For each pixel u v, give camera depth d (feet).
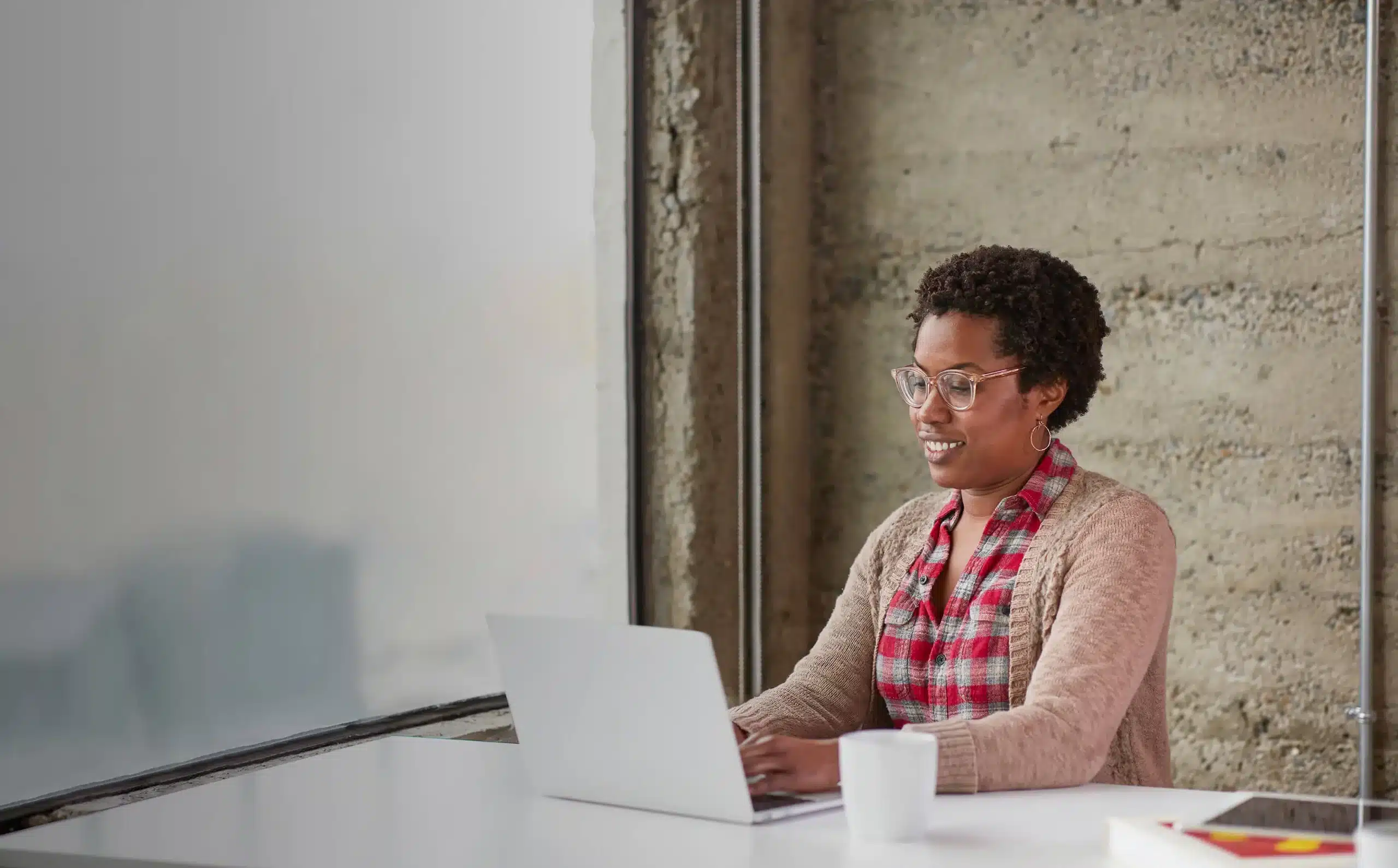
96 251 6.99
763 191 10.68
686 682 4.79
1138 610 5.82
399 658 8.70
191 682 7.47
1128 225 10.30
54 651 6.82
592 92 10.32
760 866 4.25
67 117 6.86
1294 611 9.91
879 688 6.67
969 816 4.84
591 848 4.53
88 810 6.79
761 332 10.68
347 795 5.35
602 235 10.46
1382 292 9.59
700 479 10.41
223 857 4.51
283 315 7.95
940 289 6.62
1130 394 10.32
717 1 10.39
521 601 9.62
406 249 8.71
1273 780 9.95
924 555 6.73
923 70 10.84
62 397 6.84
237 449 7.70
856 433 11.06
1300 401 9.89
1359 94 9.75
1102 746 5.44
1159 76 10.23
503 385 9.46
